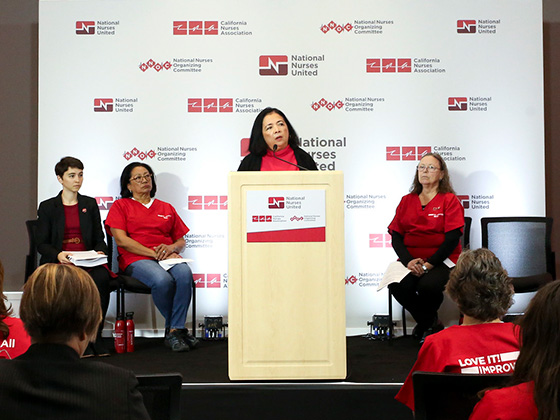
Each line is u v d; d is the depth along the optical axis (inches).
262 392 110.1
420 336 167.2
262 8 186.4
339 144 187.0
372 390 110.0
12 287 188.9
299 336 110.7
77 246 163.2
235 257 110.5
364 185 187.3
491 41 186.7
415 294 163.2
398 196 187.2
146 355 150.9
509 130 187.0
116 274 163.2
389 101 186.9
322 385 110.3
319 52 186.7
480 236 186.9
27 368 44.5
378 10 186.2
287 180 110.4
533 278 163.8
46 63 184.5
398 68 186.9
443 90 187.0
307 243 110.4
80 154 185.5
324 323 110.8
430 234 165.6
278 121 157.8
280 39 186.4
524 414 41.6
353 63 186.9
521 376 42.4
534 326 40.2
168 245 171.0
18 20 189.0
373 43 186.5
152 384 60.0
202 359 145.3
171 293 161.0
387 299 186.7
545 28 191.6
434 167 165.6
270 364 111.0
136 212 171.2
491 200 186.9
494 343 68.1
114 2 185.5
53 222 162.2
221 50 186.5
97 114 185.6
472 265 71.1
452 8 186.1
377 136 187.0
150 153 186.5
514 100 186.7
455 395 58.1
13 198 189.2
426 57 186.9
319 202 110.3
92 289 49.0
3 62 188.9
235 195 110.5
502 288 70.0
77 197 166.6
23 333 70.2
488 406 43.3
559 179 191.0
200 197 186.9
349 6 186.1
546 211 191.3
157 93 186.4
